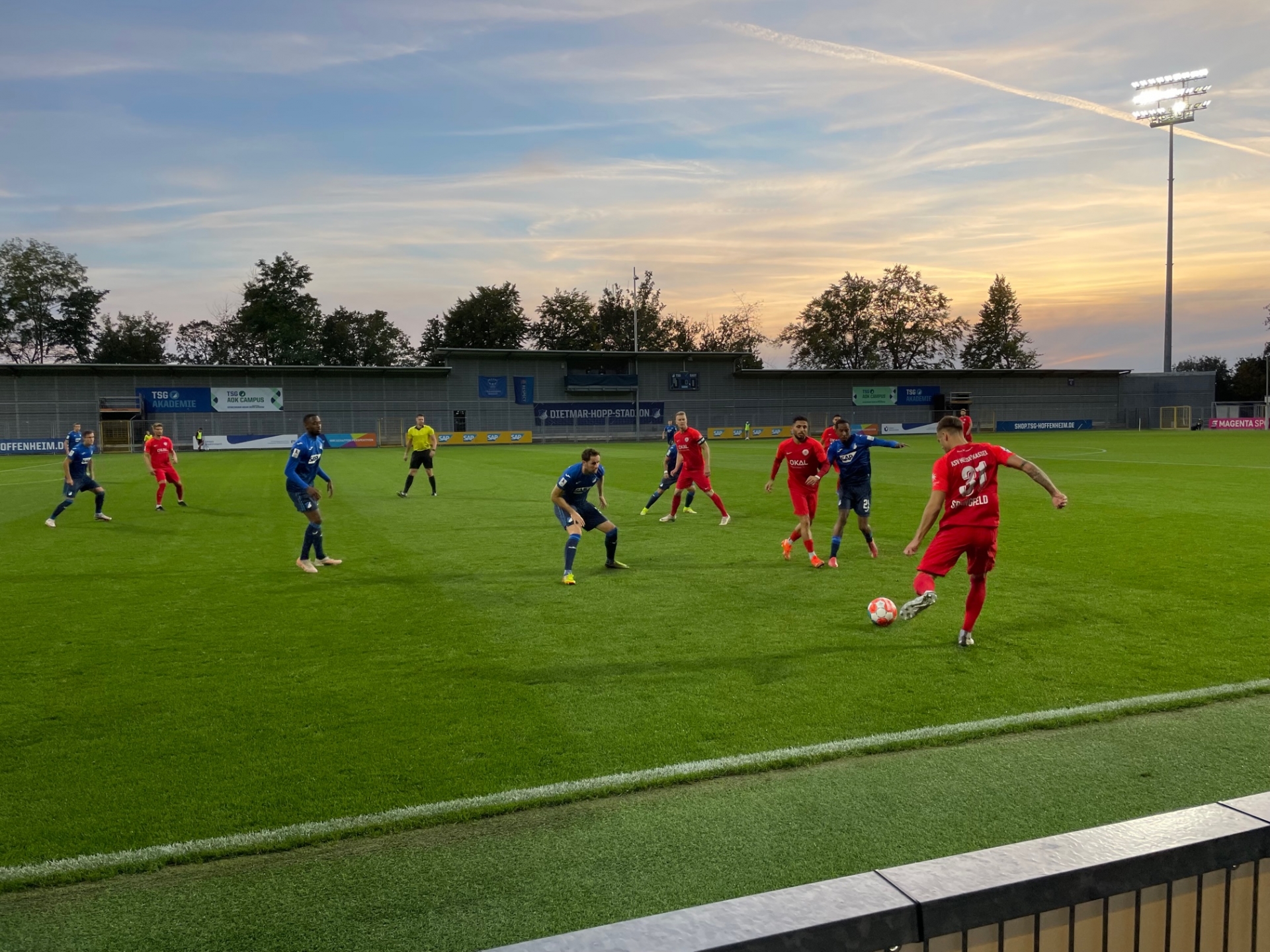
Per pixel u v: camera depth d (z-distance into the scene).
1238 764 4.01
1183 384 65.31
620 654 5.98
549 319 80.94
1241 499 15.62
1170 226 62.16
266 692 5.23
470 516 14.63
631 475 23.31
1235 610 7.19
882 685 5.23
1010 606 7.39
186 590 8.39
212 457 39.91
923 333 77.38
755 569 9.35
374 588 8.41
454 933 2.70
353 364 77.44
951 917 1.42
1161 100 60.56
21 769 4.07
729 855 3.18
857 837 3.30
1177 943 1.65
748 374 60.38
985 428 63.19
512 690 5.21
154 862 3.16
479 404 54.97
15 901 2.93
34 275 64.12
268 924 2.77
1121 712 4.71
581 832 3.38
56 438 46.84
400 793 3.75
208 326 75.25
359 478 23.48
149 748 4.32
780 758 4.06
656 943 1.28
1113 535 11.36
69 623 7.04
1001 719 4.59
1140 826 1.63
